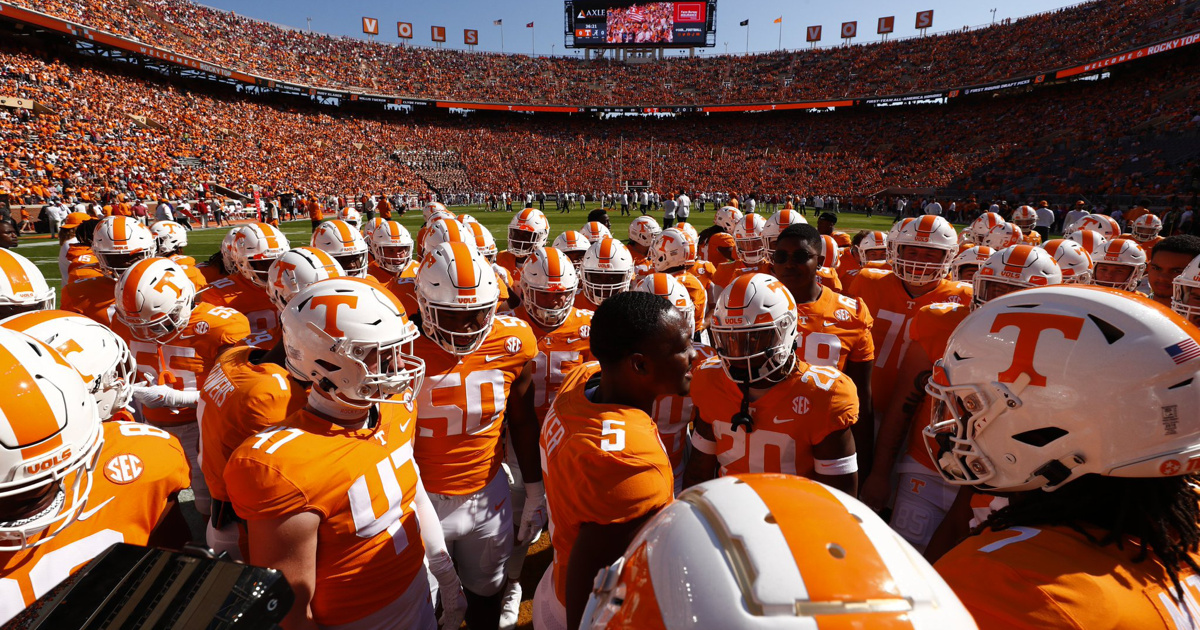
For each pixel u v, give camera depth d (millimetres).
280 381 2156
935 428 1439
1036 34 51812
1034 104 46969
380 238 5949
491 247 6098
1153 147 32031
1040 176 36188
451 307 2385
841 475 2287
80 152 28859
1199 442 1070
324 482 1573
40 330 1971
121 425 1820
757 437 2357
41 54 35250
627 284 4734
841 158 50750
